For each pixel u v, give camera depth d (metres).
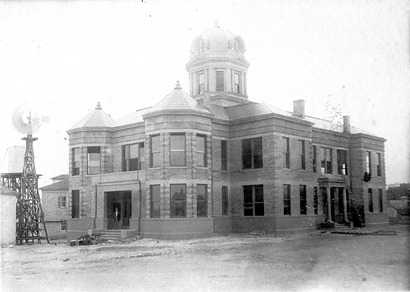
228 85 45.00
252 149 36.97
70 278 15.97
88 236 32.84
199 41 46.41
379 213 46.47
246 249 23.55
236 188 37.47
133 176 35.09
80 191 39.00
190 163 33.12
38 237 34.91
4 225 32.44
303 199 38.22
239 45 46.78
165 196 32.62
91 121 39.91
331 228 38.50
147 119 34.44
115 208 37.22
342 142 45.00
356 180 45.44
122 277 15.88
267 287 13.75
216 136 37.00
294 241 27.81
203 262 18.95
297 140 38.16
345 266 17.09
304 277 15.08
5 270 18.39
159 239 32.03
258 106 38.78
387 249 22.28
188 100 35.16
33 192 36.06
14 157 39.34
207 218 33.53
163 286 14.22
